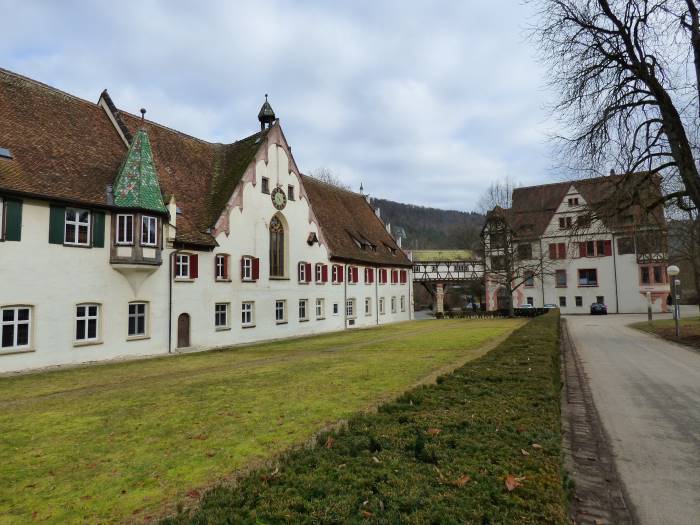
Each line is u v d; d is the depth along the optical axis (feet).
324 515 11.12
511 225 172.86
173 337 74.18
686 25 56.29
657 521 15.84
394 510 11.17
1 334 54.49
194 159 96.22
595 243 177.68
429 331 108.78
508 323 132.05
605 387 39.75
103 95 83.30
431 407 20.84
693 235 89.15
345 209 152.56
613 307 173.88
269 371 51.16
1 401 38.68
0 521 16.93
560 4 63.16
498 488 12.39
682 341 73.31
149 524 16.46
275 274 100.12
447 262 208.74
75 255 61.98
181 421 29.99
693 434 25.96
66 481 20.52
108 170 71.00
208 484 19.75
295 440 25.20
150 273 70.18
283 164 103.04
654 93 60.75
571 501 17.43
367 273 140.36
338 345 81.25
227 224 86.02
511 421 18.69
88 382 47.57
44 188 59.11
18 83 69.41
